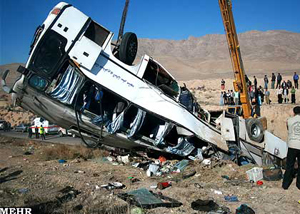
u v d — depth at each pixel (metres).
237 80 13.19
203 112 10.62
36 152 11.89
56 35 7.66
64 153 10.62
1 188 6.62
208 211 5.25
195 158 9.68
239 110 13.95
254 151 10.98
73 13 7.88
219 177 7.62
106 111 8.86
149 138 9.07
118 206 5.43
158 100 8.83
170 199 5.77
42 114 8.76
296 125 6.42
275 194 6.18
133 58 8.91
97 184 6.97
